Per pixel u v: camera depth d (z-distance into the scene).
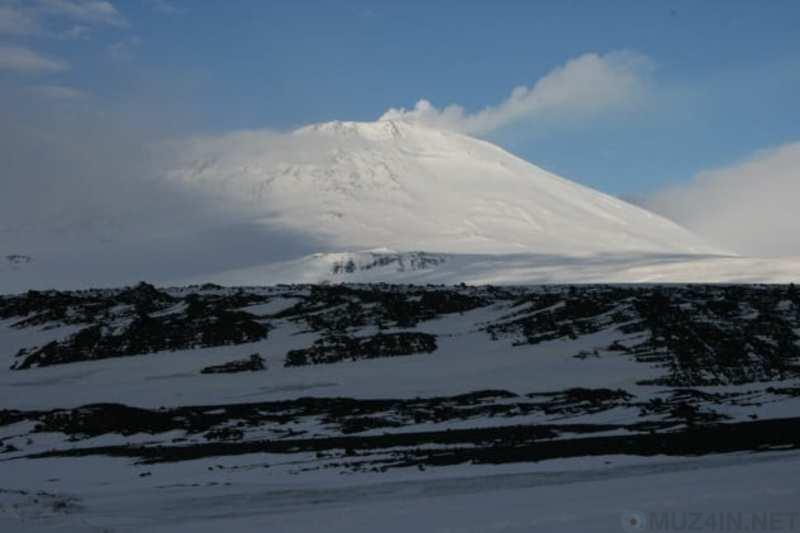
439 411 61.12
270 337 97.62
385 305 105.25
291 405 66.56
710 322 81.88
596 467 41.12
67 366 92.88
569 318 92.06
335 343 89.62
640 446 45.84
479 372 75.81
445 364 80.56
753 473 34.47
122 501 38.59
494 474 40.75
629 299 95.00
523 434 51.44
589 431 50.94
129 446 56.75
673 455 43.28
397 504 34.09
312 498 37.59
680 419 51.69
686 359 73.38
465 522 29.12
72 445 58.97
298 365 85.62
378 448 50.59
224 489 40.66
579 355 78.12
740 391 63.84
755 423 48.94
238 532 30.91
